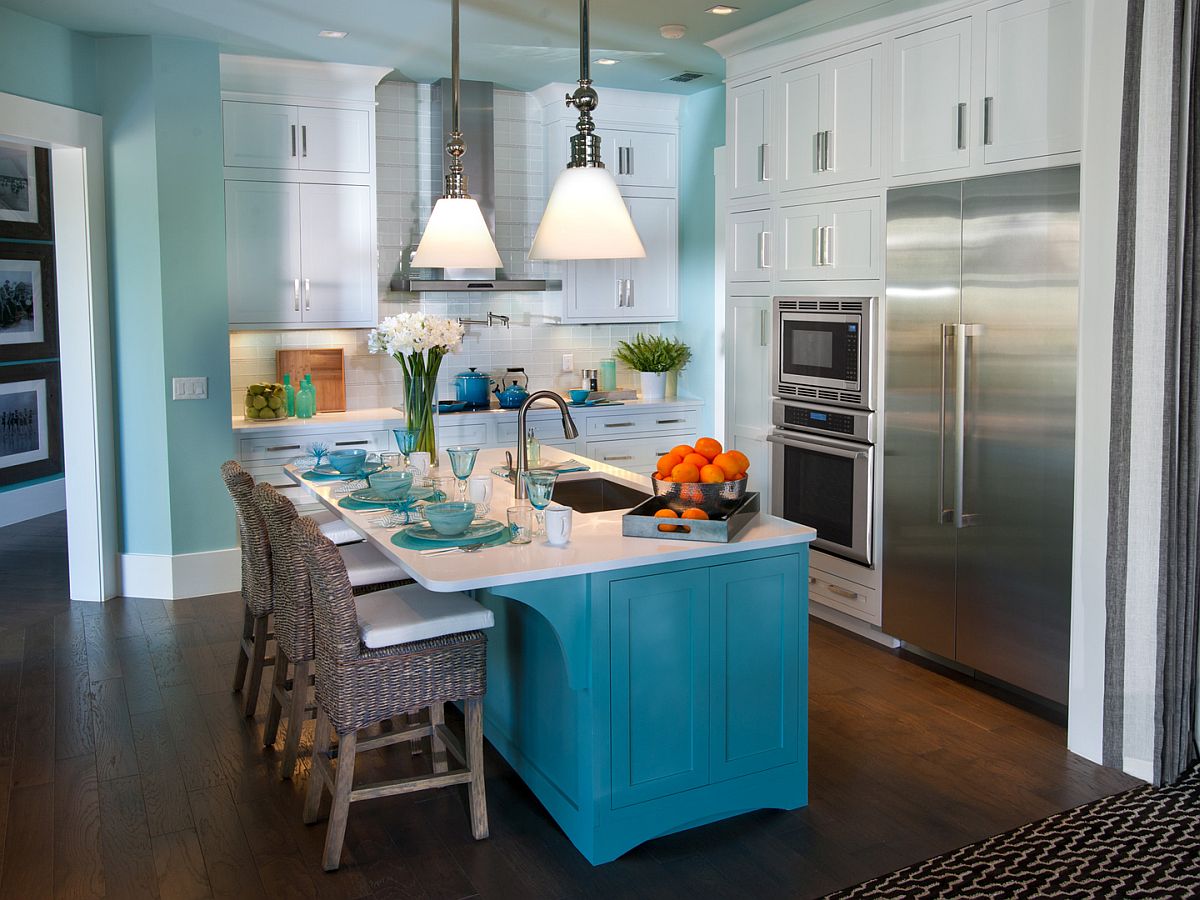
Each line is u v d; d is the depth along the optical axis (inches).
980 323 154.6
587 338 274.1
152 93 205.0
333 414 239.6
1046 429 145.8
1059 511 145.0
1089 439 135.4
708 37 205.6
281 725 153.6
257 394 230.2
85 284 207.6
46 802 129.0
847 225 180.7
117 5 181.8
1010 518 152.6
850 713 154.2
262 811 126.9
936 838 118.9
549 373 270.5
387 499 140.9
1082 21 137.6
